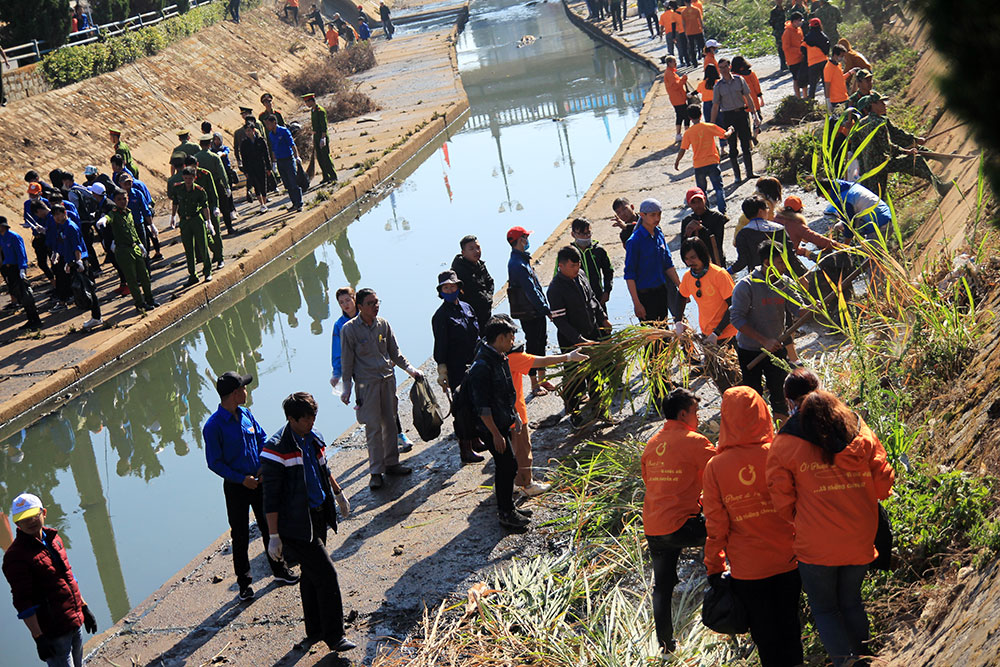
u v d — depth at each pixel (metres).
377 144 25.33
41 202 14.77
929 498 4.96
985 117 2.02
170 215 20.91
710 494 4.38
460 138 26.59
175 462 10.89
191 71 30.25
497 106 30.22
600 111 26.52
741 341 7.09
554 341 10.69
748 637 5.03
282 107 32.94
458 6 59.09
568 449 7.99
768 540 4.32
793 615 4.45
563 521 6.79
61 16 25.44
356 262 17.17
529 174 21.25
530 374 8.73
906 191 11.14
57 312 15.47
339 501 6.34
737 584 4.41
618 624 5.29
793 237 7.68
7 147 20.62
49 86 24.27
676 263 11.71
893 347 6.68
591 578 5.96
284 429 5.97
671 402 4.98
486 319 8.98
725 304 7.50
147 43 29.52
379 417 8.12
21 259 14.36
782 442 4.13
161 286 16.11
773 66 23.06
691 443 4.88
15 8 24.42
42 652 5.90
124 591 8.16
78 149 22.36
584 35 41.94
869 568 4.40
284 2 47.66
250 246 17.64
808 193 13.00
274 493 5.84
